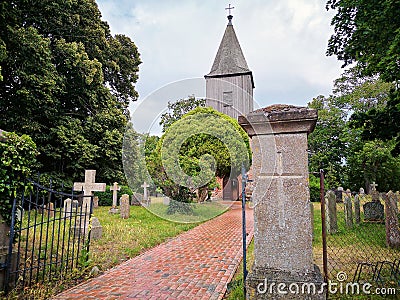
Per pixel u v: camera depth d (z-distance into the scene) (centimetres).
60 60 1584
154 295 374
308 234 303
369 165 2473
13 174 381
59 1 1588
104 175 1761
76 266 468
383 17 671
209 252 605
